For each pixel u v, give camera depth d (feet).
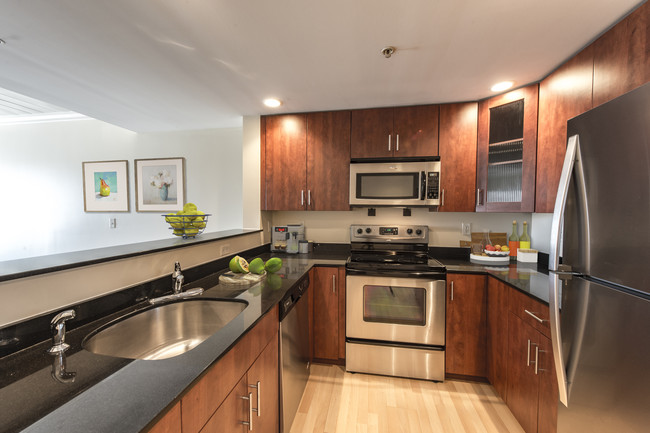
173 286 4.33
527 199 6.10
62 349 2.54
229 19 3.92
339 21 4.00
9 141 10.85
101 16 3.82
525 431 4.78
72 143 10.55
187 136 9.95
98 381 2.06
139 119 8.55
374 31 4.23
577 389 3.13
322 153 7.72
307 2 3.60
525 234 7.50
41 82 5.91
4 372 2.19
